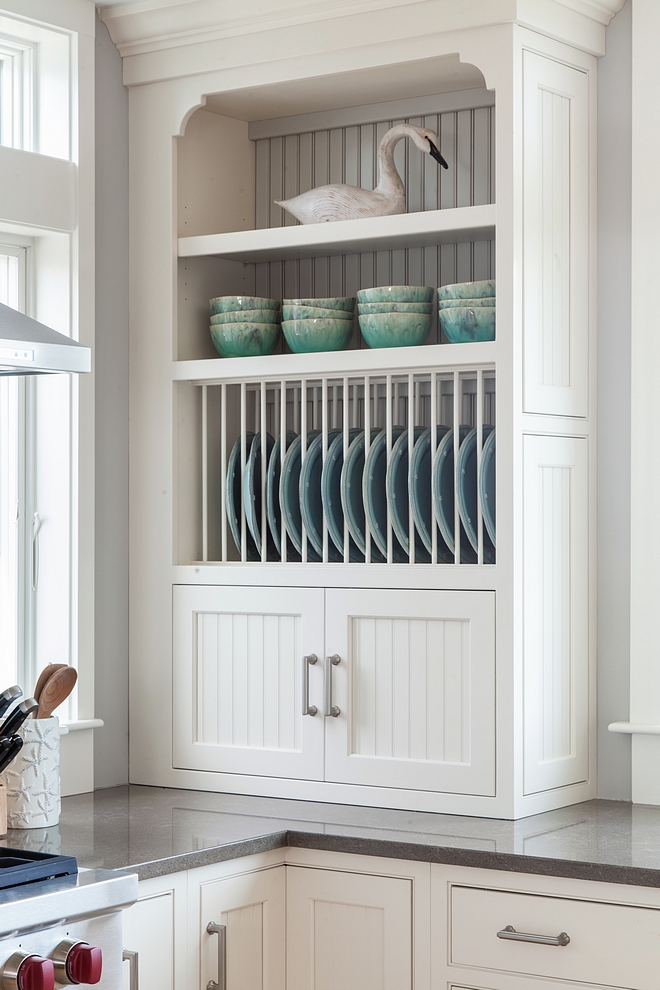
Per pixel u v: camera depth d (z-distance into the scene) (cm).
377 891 219
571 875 200
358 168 288
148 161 277
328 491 254
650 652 249
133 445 278
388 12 247
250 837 220
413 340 249
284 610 258
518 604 235
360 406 289
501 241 237
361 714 250
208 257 285
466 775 238
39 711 233
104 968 181
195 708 270
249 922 221
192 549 279
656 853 205
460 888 211
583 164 255
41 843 216
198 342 282
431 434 247
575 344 253
